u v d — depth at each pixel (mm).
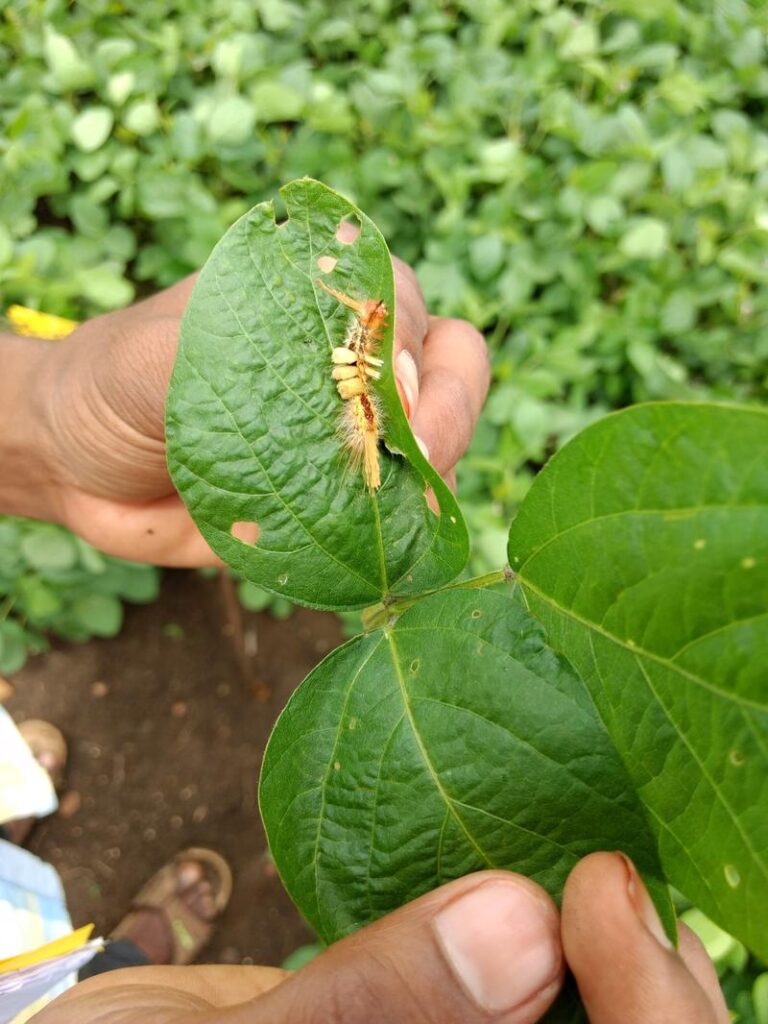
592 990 120
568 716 115
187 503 125
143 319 209
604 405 374
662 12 408
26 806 304
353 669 128
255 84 375
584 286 357
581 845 117
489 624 121
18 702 387
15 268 320
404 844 123
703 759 105
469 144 369
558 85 385
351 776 125
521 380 337
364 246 125
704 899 109
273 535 129
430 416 194
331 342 127
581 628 116
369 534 133
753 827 102
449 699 122
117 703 394
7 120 366
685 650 104
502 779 119
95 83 375
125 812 383
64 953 206
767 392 381
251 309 124
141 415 212
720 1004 140
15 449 256
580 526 111
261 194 375
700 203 375
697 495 99
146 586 353
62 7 387
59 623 365
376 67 406
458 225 350
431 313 354
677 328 355
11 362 246
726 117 396
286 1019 122
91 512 268
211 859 374
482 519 328
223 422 124
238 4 396
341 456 129
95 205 354
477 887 118
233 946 366
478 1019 120
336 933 127
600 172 347
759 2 441
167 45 376
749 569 97
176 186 352
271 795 125
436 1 413
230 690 399
